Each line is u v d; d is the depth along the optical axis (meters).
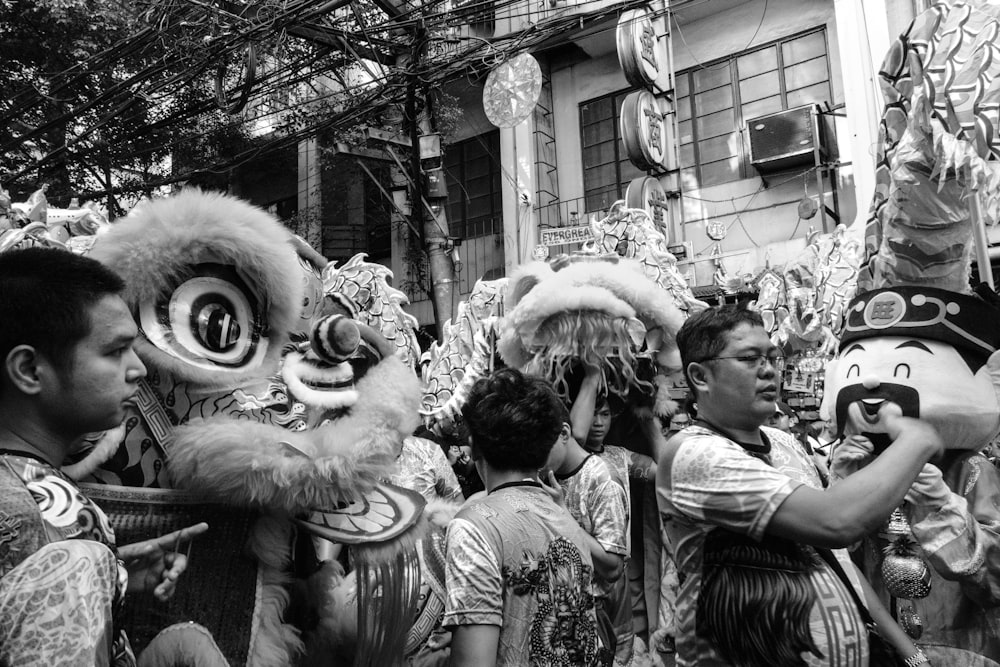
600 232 4.09
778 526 1.60
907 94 2.13
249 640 1.52
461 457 3.88
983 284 2.20
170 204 1.49
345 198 13.58
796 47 10.20
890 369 1.93
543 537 1.84
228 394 1.59
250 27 6.91
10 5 8.82
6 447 1.13
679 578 1.88
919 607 2.11
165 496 1.47
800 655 1.64
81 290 1.15
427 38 7.55
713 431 1.85
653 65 10.35
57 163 9.14
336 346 1.62
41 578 0.97
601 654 1.94
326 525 1.58
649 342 2.97
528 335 2.84
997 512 2.06
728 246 10.37
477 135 12.63
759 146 9.79
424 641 2.07
